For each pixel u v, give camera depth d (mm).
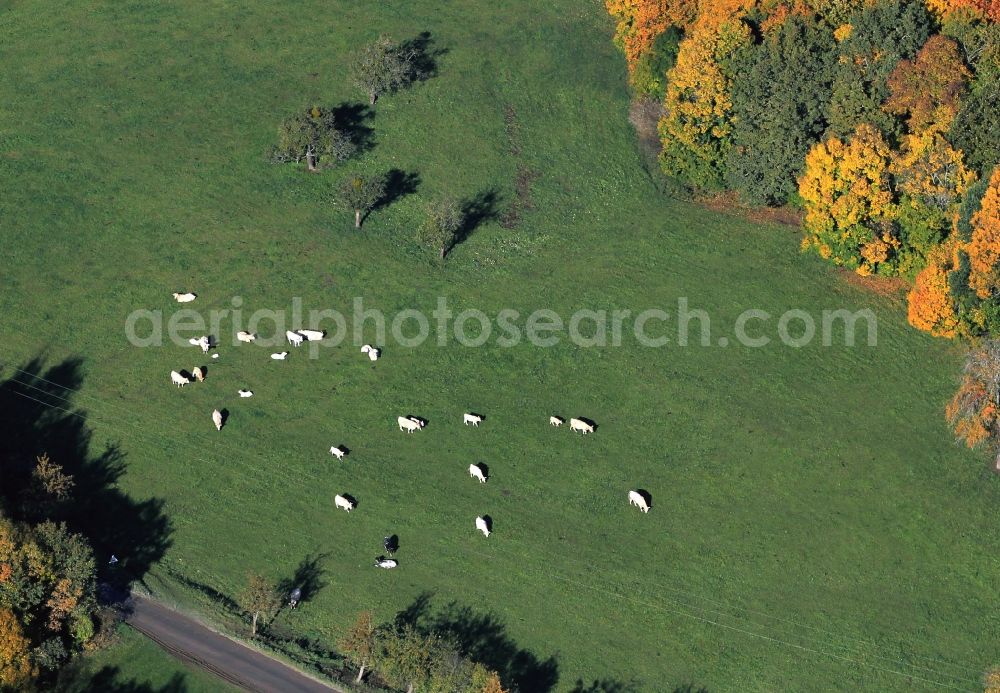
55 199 153750
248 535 125625
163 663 116250
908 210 143500
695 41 155875
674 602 123125
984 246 133750
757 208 157375
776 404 138000
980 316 137125
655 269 150875
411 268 149125
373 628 117250
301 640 118938
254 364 138875
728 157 157125
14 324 141500
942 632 122750
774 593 124312
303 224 152250
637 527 127938
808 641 121375
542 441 134000
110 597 120000
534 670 118375
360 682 115938
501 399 137375
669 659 119688
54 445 131125
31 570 114938
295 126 156125
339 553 124750
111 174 156875
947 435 135875
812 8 157375
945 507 130500
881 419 137000
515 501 129250
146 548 124312
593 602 122688
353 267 148500
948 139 143875
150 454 131000
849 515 129750
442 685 113188
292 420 134375
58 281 145875
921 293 139875
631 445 134250
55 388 136000
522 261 151375
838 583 125312
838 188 144500
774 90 152875
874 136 144125
